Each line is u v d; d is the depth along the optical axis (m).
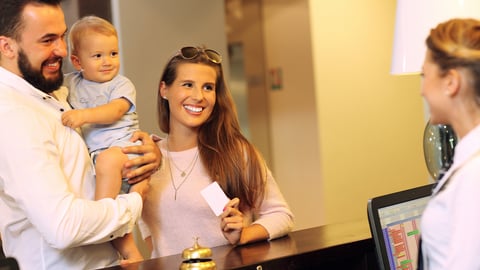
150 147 2.39
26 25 2.03
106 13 4.28
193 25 4.75
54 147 2.02
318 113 5.93
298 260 1.97
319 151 5.97
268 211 2.57
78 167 2.16
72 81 2.53
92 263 2.18
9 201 2.10
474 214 1.43
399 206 2.10
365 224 2.61
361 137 6.18
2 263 1.51
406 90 6.54
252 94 6.65
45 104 2.12
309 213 6.16
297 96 6.24
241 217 2.32
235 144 2.56
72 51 2.54
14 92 2.04
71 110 2.22
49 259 2.10
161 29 4.53
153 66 4.47
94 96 2.48
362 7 6.25
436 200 1.52
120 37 4.29
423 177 6.67
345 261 2.24
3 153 1.94
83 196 2.17
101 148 2.40
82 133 2.43
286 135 6.38
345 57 6.12
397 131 6.46
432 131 2.60
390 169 6.39
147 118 4.42
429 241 1.54
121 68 4.29
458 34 1.53
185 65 2.54
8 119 1.94
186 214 2.50
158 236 2.54
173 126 2.62
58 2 2.12
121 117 2.45
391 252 2.01
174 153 2.60
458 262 1.42
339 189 6.02
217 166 2.50
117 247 2.28
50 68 2.12
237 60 6.76
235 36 6.74
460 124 1.55
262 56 6.55
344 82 6.10
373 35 6.33
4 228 2.14
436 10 2.34
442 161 2.57
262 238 2.38
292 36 6.23
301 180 6.24
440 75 1.54
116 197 2.21
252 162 2.55
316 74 5.94
